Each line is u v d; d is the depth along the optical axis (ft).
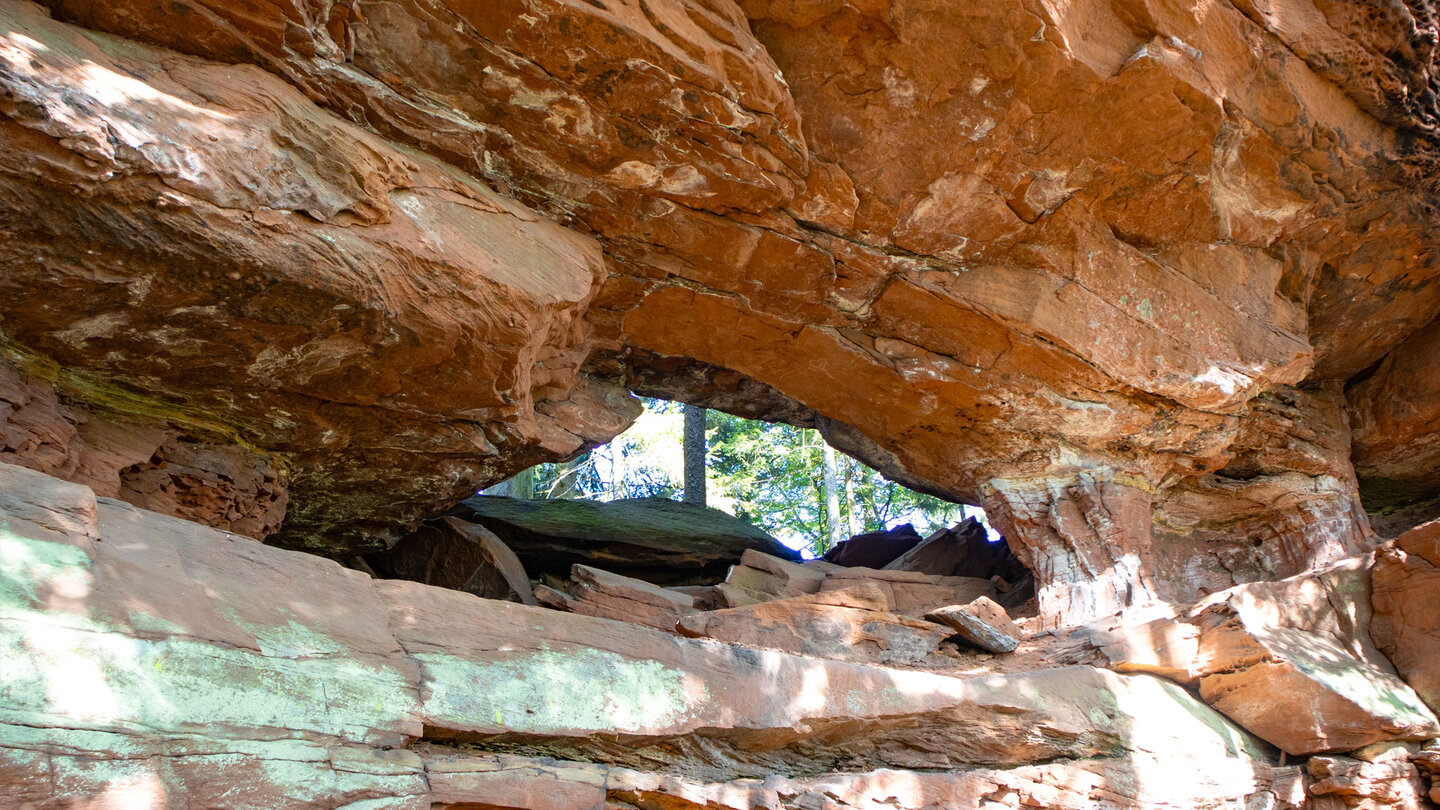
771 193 23.58
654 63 19.97
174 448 21.15
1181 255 29.04
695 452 60.34
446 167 20.98
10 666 11.28
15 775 10.75
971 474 33.47
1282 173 27.37
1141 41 23.76
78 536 13.07
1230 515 34.86
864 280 27.14
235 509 22.35
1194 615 27.86
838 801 19.76
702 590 33.81
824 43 22.12
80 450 18.56
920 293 27.37
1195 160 25.73
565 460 28.50
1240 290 29.94
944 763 22.99
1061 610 30.66
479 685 16.47
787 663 21.42
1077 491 31.94
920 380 29.63
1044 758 24.14
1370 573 28.43
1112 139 24.84
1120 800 23.48
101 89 14.67
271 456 23.40
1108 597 30.22
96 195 14.65
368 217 18.08
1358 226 30.27
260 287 16.90
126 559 13.44
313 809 13.24
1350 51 25.58
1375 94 26.50
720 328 28.35
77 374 18.76
